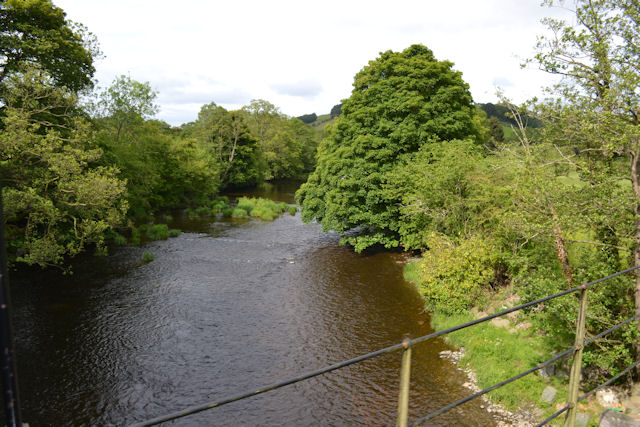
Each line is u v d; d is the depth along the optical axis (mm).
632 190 10328
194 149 50938
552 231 11203
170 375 12945
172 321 16719
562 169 12086
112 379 12664
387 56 27891
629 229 10195
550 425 9914
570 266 12148
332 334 15820
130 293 19516
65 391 12000
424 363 13617
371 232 29500
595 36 10469
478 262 16562
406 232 24812
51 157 18109
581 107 10594
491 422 10586
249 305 18531
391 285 21250
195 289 20281
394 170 24812
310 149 95875
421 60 26078
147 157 38188
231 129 65312
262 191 68500
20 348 14219
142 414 11078
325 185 30516
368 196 25422
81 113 25062
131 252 26422
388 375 13023
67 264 23391
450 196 19625
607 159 11297
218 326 16391
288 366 13562
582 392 10938
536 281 11422
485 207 18625
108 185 19812
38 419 10742
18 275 21266
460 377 12773
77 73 24109
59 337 15125
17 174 17969
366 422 10797
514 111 12391
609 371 10586
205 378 12820
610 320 10578
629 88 9398
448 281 16922
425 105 25109
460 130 26078
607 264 11117
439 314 17078
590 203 10641
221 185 63312
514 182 13406
